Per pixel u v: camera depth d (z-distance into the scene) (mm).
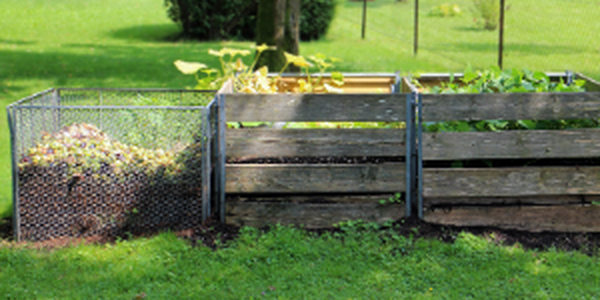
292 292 3615
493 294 3590
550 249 4215
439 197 4543
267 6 10273
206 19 18531
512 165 4684
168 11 19141
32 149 4496
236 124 4980
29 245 4371
